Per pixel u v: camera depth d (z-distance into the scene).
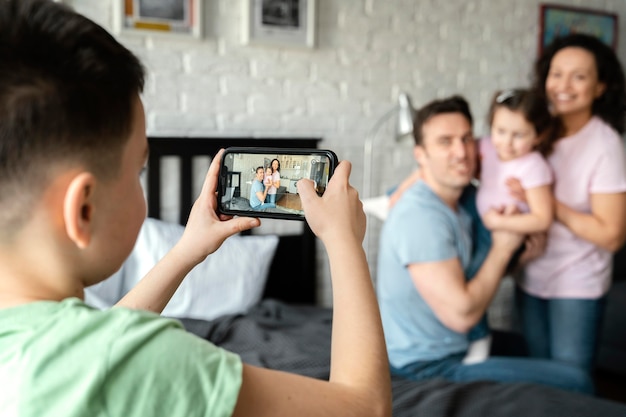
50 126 0.47
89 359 0.46
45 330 0.47
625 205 1.88
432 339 1.69
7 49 0.47
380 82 2.84
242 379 0.48
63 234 0.49
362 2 2.75
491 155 1.92
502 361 1.71
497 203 1.84
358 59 2.77
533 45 3.29
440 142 1.69
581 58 1.92
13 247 0.49
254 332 2.06
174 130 2.39
